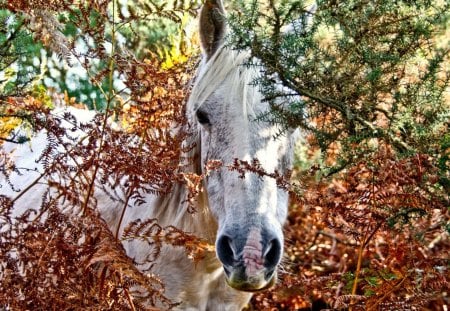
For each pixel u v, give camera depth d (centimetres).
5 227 338
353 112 247
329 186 293
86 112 379
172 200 299
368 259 413
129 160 254
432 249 349
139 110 277
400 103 244
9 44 301
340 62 246
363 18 243
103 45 262
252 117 252
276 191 247
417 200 229
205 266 293
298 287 325
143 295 290
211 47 286
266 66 246
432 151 239
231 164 248
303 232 469
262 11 263
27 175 362
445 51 249
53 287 238
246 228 233
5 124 349
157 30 444
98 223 245
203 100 262
